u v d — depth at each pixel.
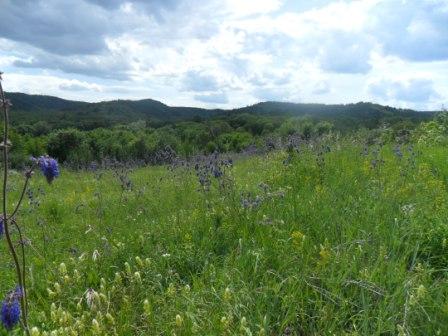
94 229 7.29
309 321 3.64
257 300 3.75
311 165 9.09
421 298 3.44
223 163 7.27
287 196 6.41
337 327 3.47
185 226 5.75
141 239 5.43
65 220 8.88
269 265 4.39
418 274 3.74
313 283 3.95
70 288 4.38
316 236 4.97
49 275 4.92
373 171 8.23
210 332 3.38
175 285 4.39
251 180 9.38
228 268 4.37
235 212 5.81
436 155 10.29
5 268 5.47
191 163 11.68
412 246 4.41
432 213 5.19
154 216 7.44
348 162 9.48
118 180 13.84
